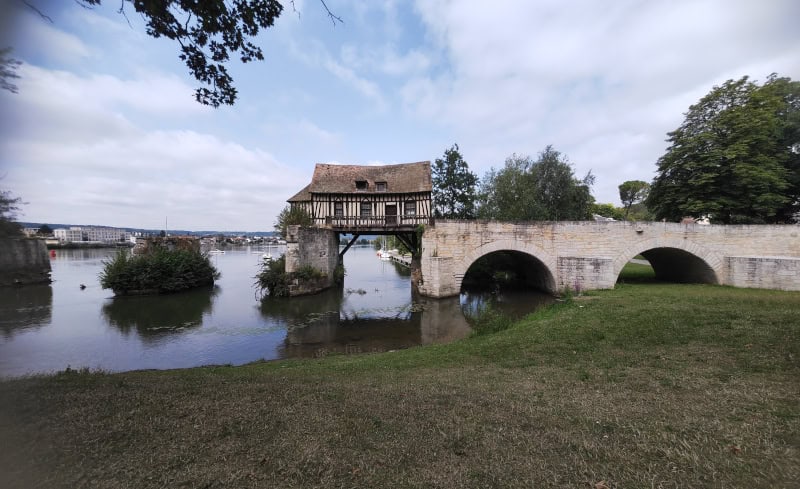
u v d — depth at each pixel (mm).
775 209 17438
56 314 15133
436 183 31250
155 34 4695
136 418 3379
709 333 6488
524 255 18906
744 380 4223
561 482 2324
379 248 88938
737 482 2227
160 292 20484
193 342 10992
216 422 3301
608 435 2955
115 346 10641
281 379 5348
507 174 27266
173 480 2354
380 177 24062
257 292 20422
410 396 4188
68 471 2424
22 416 3418
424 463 2594
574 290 15617
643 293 12922
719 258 15883
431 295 17469
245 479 2379
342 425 3260
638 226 16391
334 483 2340
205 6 4410
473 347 7605
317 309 15820
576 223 17141
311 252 20000
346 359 7891
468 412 3582
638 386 4332
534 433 3041
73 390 4383
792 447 2594
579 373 5129
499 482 2338
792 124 17094
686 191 19156
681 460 2494
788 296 11109
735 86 18094
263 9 4824
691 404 3590
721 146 17938
